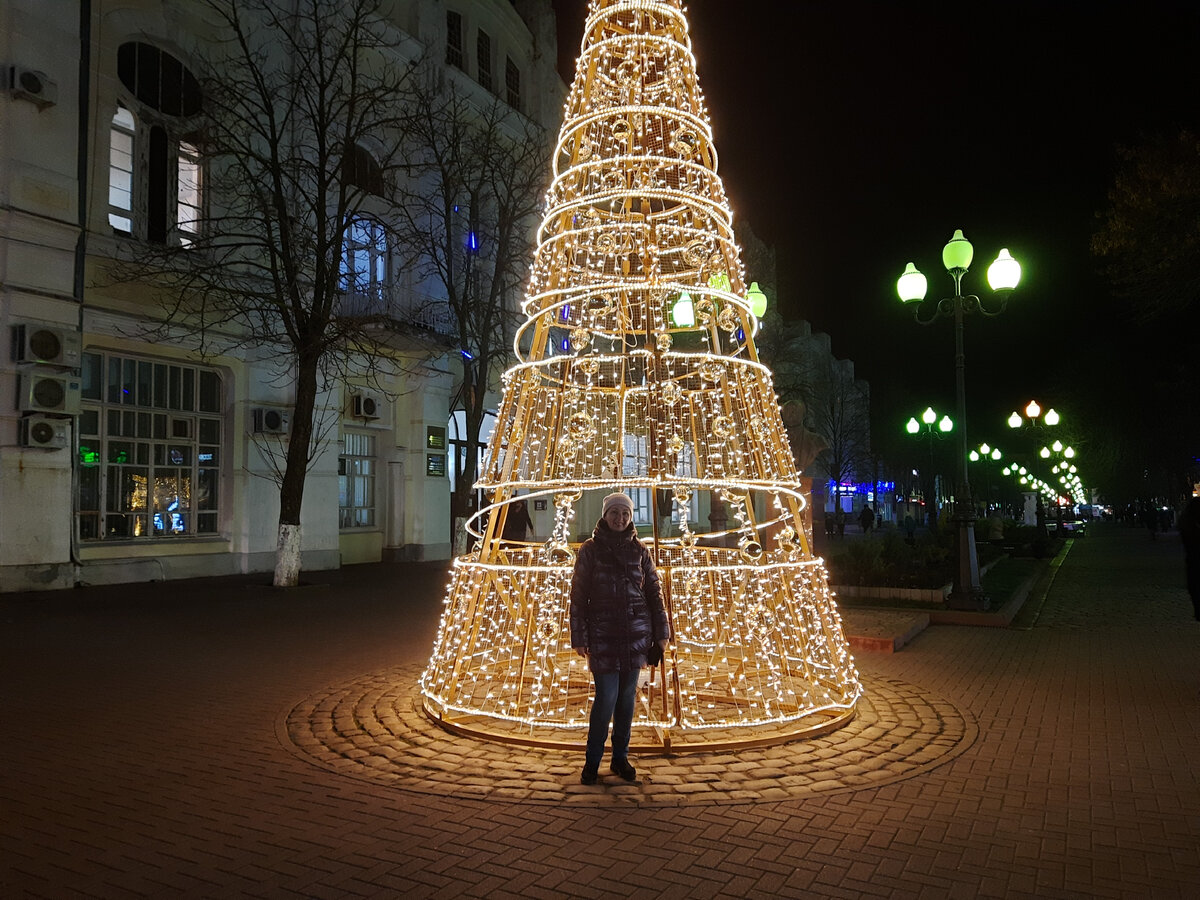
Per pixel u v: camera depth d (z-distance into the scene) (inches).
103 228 530.9
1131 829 151.3
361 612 431.5
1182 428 1106.1
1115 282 701.3
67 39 507.8
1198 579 284.7
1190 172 612.7
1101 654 330.0
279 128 621.6
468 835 148.3
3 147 475.8
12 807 163.3
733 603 255.8
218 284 548.1
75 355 493.0
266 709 238.5
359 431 733.3
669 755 191.5
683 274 252.1
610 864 136.1
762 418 240.5
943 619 416.5
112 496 538.3
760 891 126.7
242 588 518.3
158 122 567.8
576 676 251.4
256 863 137.1
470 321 709.9
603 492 1028.5
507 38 908.0
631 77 241.4
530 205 783.7
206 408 598.9
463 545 668.1
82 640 346.0
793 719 215.6
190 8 581.9
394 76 695.7
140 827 152.8
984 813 158.7
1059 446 1391.5
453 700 224.1
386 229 618.5
